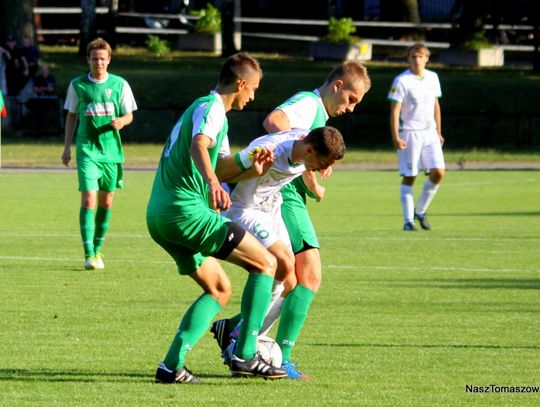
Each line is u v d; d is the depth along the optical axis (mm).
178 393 16531
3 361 18828
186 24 130750
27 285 27766
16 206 49344
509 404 16234
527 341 21266
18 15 101438
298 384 17422
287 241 18703
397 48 123625
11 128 87438
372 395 16688
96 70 30922
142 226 42531
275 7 142625
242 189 17969
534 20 103562
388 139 88312
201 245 16953
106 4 133500
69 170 69000
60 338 20969
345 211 48844
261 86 94688
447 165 75000
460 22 111500
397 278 29641
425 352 20109
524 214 47781
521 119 87000
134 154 79188
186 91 94438
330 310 24656
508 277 29969
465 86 92375
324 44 112250
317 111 19500
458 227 42656
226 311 24641
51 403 15805
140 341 20719
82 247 35781
